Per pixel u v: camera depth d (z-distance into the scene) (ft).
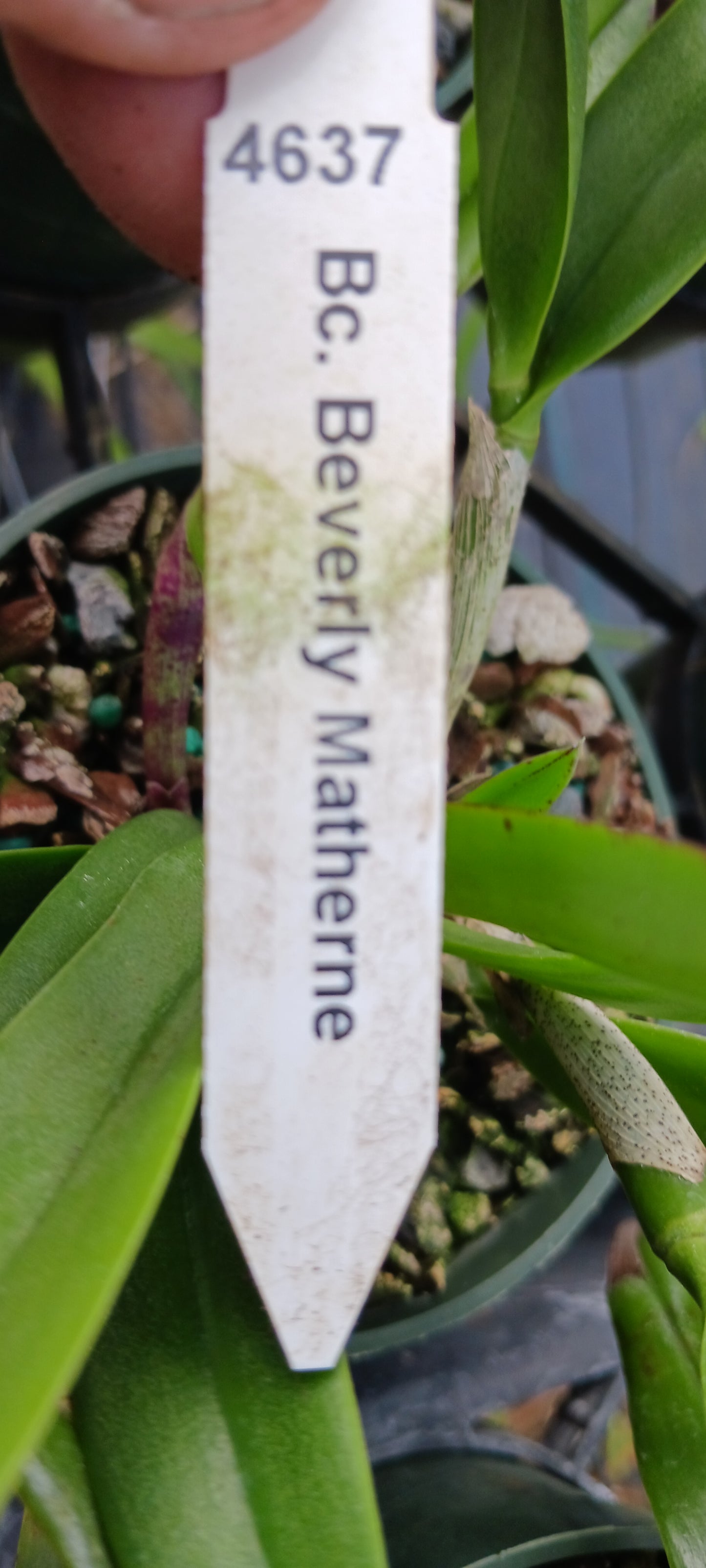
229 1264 0.45
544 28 0.48
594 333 0.56
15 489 0.98
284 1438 0.41
